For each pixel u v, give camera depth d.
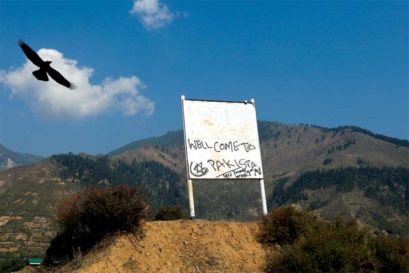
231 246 21.89
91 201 21.50
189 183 25.11
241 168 26.59
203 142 26.02
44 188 155.38
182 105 26.08
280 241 22.80
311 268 20.30
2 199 144.62
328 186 179.62
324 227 23.48
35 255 93.69
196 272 19.95
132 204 21.42
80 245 21.91
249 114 27.56
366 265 21.64
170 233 21.89
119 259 19.50
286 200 181.38
